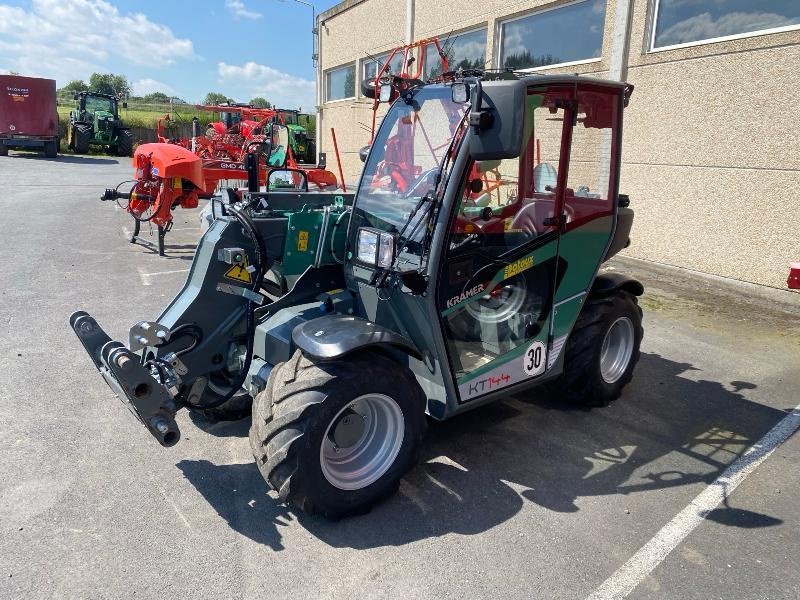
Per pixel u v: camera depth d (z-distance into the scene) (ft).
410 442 9.75
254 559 8.57
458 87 9.07
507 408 13.73
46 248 27.61
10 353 15.52
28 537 8.85
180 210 42.45
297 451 8.57
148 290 21.53
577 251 11.98
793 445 12.29
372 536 9.16
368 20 44.65
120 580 8.07
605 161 12.03
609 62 26.32
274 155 33.68
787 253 21.65
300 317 10.49
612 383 13.82
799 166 20.95
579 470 11.21
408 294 9.77
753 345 17.94
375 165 10.71
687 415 13.55
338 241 11.23
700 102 23.57
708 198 23.80
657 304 21.59
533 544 9.11
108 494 9.96
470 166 9.42
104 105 89.40
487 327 10.78
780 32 20.89
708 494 10.54
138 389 9.02
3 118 76.33
